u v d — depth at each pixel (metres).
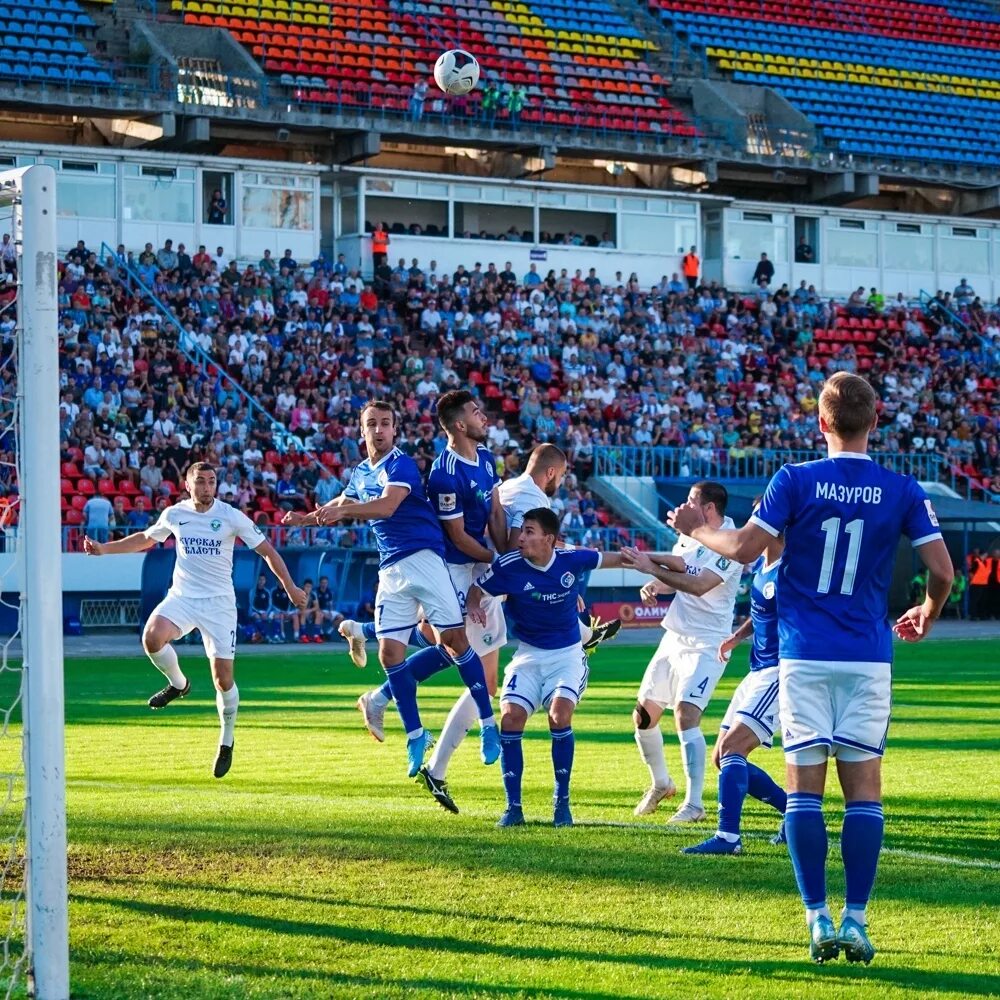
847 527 10.02
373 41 70.31
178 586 19.33
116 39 65.69
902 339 73.38
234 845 13.34
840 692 9.99
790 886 12.13
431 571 16.56
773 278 75.75
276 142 67.88
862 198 82.06
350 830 14.17
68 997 8.98
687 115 76.62
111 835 13.75
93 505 48.16
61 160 60.81
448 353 61.12
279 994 9.05
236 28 67.88
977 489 66.31
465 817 15.30
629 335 66.00
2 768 18.67
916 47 85.81
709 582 13.83
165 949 10.05
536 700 15.17
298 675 35.19
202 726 24.67
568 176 75.44
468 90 34.88
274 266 61.97
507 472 55.81
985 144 81.88
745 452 62.12
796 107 78.69
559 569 15.19
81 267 56.03
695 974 9.59
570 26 76.25
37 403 9.32
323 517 16.16
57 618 9.20
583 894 11.71
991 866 13.06
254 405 55.47
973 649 44.47
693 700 15.64
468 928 10.66
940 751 21.45
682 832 14.66
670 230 73.44
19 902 11.27
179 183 63.28
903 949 10.30
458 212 69.38
